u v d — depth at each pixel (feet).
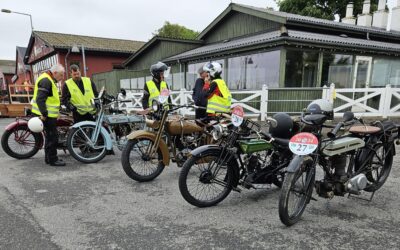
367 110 31.45
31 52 108.27
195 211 11.46
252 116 31.40
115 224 10.41
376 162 12.64
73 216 11.00
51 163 17.46
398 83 42.52
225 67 40.73
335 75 36.32
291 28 39.99
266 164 12.00
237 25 48.65
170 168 17.06
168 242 9.25
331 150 10.46
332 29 41.39
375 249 8.86
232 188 12.19
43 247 8.93
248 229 10.07
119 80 59.98
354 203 12.12
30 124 16.38
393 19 56.70
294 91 31.53
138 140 14.60
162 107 14.70
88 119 19.47
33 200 12.47
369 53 38.09
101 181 14.89
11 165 17.65
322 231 9.91
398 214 11.14
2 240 9.31
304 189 10.49
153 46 57.93
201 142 15.67
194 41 56.85
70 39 89.56
